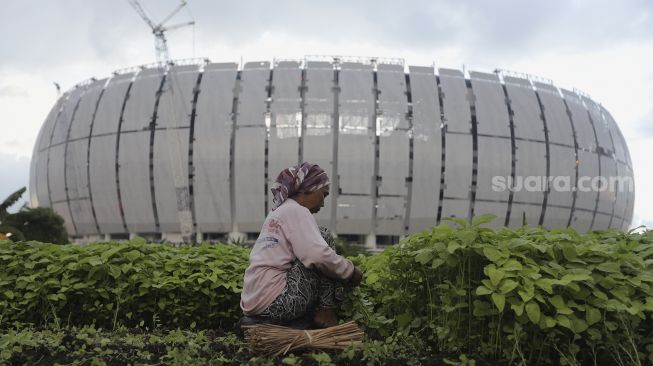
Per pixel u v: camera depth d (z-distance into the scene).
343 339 3.48
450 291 3.77
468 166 64.06
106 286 5.42
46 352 3.63
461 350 3.82
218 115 63.50
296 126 62.31
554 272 3.39
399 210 62.09
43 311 5.38
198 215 63.28
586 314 3.26
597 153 72.38
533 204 66.81
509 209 65.88
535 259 3.65
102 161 66.81
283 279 3.62
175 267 5.79
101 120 67.94
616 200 75.69
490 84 69.19
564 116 70.88
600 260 3.58
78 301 5.52
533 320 3.14
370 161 61.94
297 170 3.87
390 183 62.00
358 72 65.25
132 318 5.62
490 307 3.57
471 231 3.60
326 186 3.93
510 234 4.06
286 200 3.85
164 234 65.19
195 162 63.09
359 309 4.16
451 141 63.97
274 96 63.22
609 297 3.43
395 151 62.38
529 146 66.94
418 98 64.56
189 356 3.42
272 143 62.31
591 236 4.61
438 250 3.66
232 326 5.82
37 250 5.68
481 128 65.56
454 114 64.94
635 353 3.32
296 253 3.60
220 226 63.19
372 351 3.42
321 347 3.43
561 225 69.19
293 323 3.69
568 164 69.06
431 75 67.19
